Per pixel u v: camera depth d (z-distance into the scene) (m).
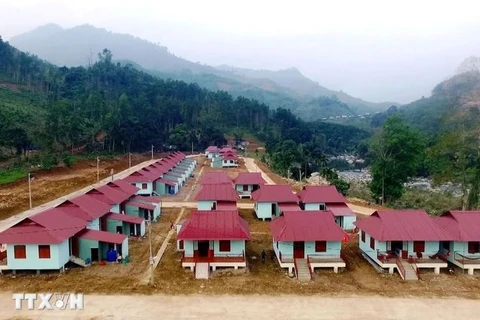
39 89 183.00
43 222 40.59
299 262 41.72
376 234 42.12
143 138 153.12
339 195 62.56
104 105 153.88
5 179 84.19
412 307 34.16
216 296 35.69
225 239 41.62
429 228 42.56
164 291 36.44
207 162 142.38
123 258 43.66
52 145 112.88
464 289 37.84
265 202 62.22
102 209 50.81
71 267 41.91
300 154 129.25
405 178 83.62
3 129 104.31
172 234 54.38
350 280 39.66
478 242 42.66
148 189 79.94
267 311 33.09
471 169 74.62
